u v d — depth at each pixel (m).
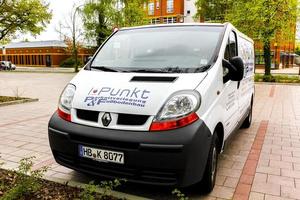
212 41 4.21
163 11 56.88
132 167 3.21
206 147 3.29
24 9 11.67
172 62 3.97
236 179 4.21
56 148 3.67
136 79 3.63
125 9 35.88
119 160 3.23
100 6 35.78
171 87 3.38
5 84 19.58
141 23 36.28
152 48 4.32
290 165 4.79
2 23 11.55
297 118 8.64
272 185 4.04
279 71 40.66
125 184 3.89
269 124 7.81
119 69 4.08
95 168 3.42
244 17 21.73
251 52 7.19
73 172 4.32
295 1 20.66
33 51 62.44
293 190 3.91
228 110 4.37
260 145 5.86
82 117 3.54
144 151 3.11
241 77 4.04
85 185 3.65
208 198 3.65
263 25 21.28
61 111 3.74
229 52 4.51
